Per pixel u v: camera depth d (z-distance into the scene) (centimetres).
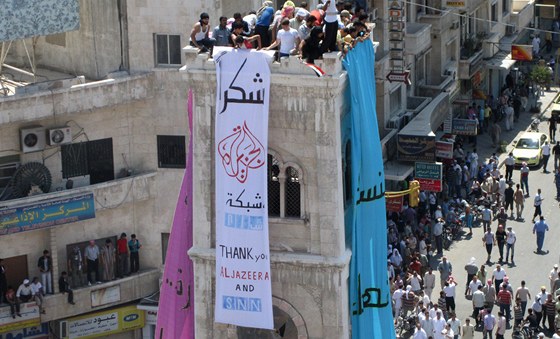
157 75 14050
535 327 14412
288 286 9125
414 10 18388
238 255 9019
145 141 14288
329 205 8956
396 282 14425
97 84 13712
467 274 15625
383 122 16912
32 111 13412
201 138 9038
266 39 9100
